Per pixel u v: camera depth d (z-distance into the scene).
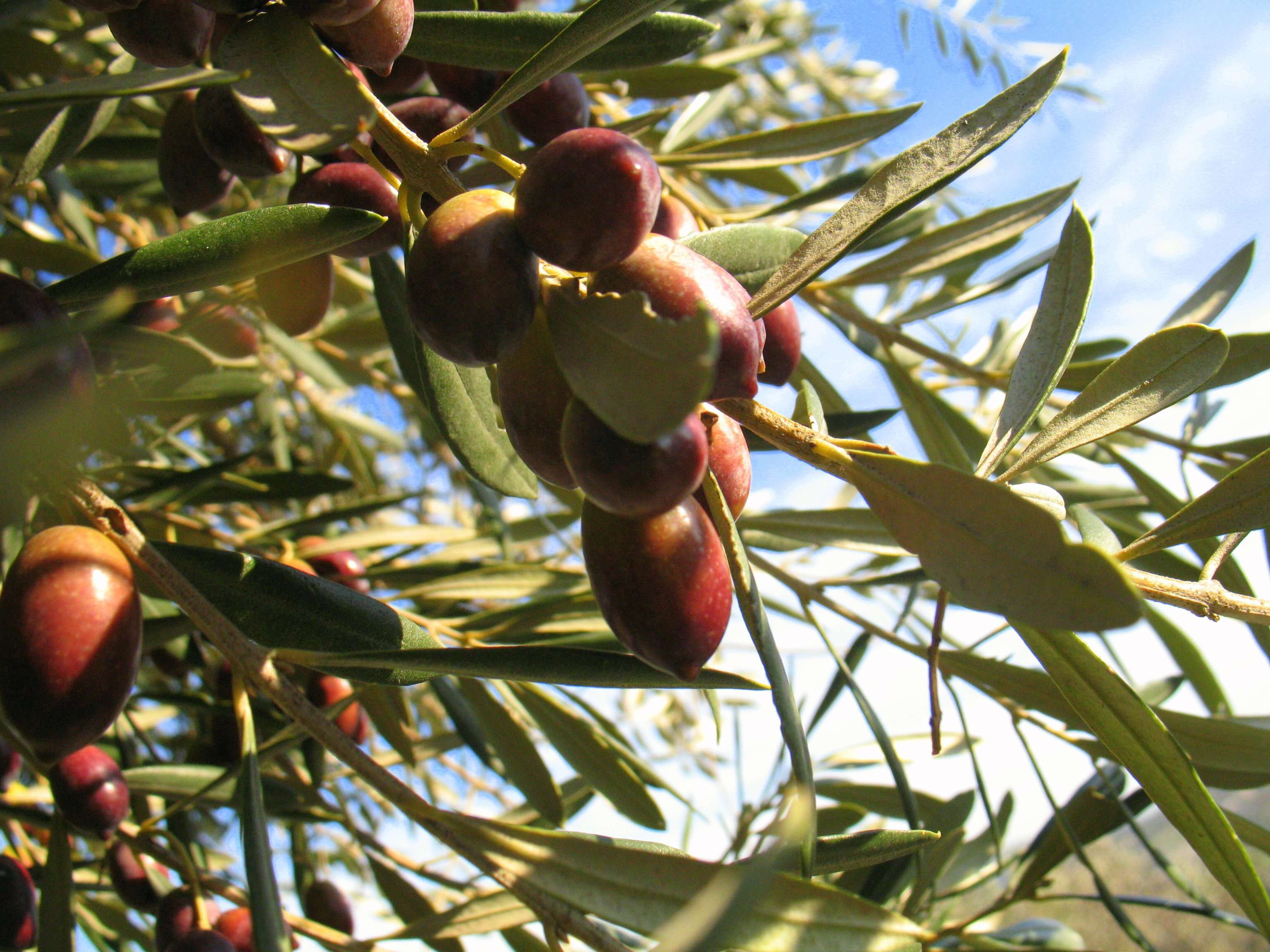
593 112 0.34
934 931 0.33
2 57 0.28
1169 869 0.29
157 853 0.26
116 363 0.21
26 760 0.24
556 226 0.14
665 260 0.15
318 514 0.35
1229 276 0.28
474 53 0.21
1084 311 0.18
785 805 0.18
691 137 0.37
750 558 0.28
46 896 0.23
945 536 0.14
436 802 0.56
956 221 0.31
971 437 0.34
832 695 0.32
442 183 0.16
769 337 0.21
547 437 0.15
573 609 0.32
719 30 0.22
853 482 0.15
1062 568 0.13
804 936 0.14
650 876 0.14
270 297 0.22
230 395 0.30
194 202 0.24
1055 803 0.27
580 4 0.32
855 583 0.28
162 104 0.35
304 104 0.16
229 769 0.23
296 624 0.19
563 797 0.36
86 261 0.28
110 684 0.17
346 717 0.32
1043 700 0.26
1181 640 0.32
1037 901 0.30
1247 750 0.23
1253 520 0.17
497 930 0.23
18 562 0.17
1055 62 0.17
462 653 0.17
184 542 0.36
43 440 0.13
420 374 0.20
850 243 0.17
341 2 0.16
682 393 0.12
